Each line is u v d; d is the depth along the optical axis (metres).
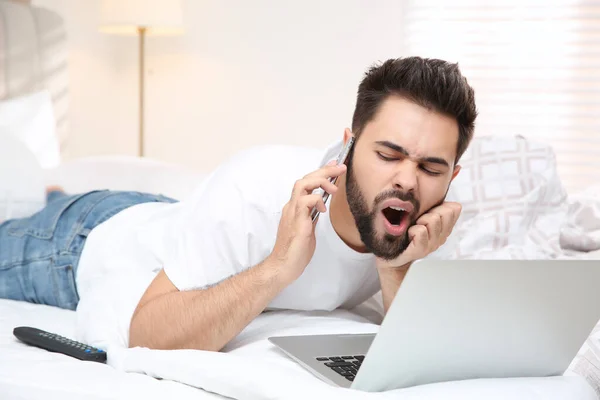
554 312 1.02
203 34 3.50
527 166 1.94
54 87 2.94
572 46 3.08
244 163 1.40
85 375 1.08
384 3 3.23
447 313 0.94
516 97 3.15
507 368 1.07
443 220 1.26
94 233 1.72
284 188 1.34
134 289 1.39
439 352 0.99
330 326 1.31
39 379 1.07
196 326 1.21
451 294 0.92
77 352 1.20
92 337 1.33
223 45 3.47
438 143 1.19
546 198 1.92
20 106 2.52
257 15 3.41
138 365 1.13
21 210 2.02
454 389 0.98
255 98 3.44
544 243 1.83
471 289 0.93
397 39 3.23
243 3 3.43
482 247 1.80
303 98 3.36
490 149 1.96
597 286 1.03
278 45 3.39
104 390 1.03
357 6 3.27
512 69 3.14
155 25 3.16
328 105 3.33
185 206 1.53
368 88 1.23
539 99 3.12
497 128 3.18
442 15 3.19
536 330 1.03
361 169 1.22
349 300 1.56
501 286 0.95
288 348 1.13
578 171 3.10
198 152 3.55
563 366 1.11
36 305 1.74
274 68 3.40
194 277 1.30
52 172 2.39
